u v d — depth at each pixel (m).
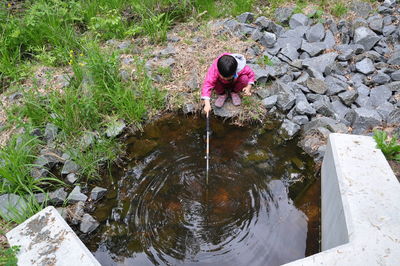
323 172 3.07
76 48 4.79
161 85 4.21
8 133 3.64
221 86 3.82
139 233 2.87
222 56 3.51
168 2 5.55
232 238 2.79
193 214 2.98
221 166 3.41
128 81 4.13
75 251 2.31
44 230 2.47
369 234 2.10
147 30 5.00
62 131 3.60
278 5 5.45
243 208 3.01
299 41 4.70
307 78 4.09
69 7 5.40
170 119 3.95
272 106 3.93
